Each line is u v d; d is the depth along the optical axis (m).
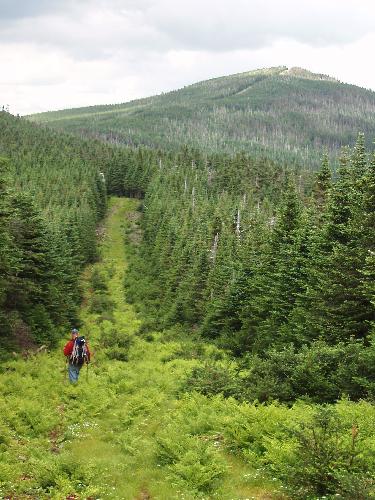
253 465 10.62
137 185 131.12
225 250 51.94
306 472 8.56
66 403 16.45
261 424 11.85
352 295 20.45
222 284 41.50
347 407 11.62
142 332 42.31
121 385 19.56
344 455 8.70
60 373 20.06
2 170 22.59
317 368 14.45
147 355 31.34
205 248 52.22
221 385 17.59
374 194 20.44
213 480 9.82
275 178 107.00
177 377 22.50
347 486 7.50
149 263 75.19
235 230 64.62
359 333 20.02
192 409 15.23
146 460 11.43
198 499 9.09
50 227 46.66
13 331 25.59
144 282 65.69
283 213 31.39
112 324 44.84
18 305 28.50
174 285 55.66
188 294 47.19
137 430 14.09
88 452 11.92
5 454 10.86
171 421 14.52
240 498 9.02
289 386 14.63
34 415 14.12
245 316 33.91
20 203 29.88
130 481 10.27
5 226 24.36
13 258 25.23
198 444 11.24
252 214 68.75
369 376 13.66
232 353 32.00
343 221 23.41
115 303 55.59
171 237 69.25
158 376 22.70
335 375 14.22
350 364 14.02
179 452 11.21
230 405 14.27
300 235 27.44
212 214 79.19
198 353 31.78
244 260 38.47
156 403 17.12
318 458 8.62
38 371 19.95
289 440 10.54
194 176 118.50
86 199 98.62
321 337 20.38
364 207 20.88
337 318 20.44
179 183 112.06
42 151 144.50
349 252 20.55
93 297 56.12
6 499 8.84
